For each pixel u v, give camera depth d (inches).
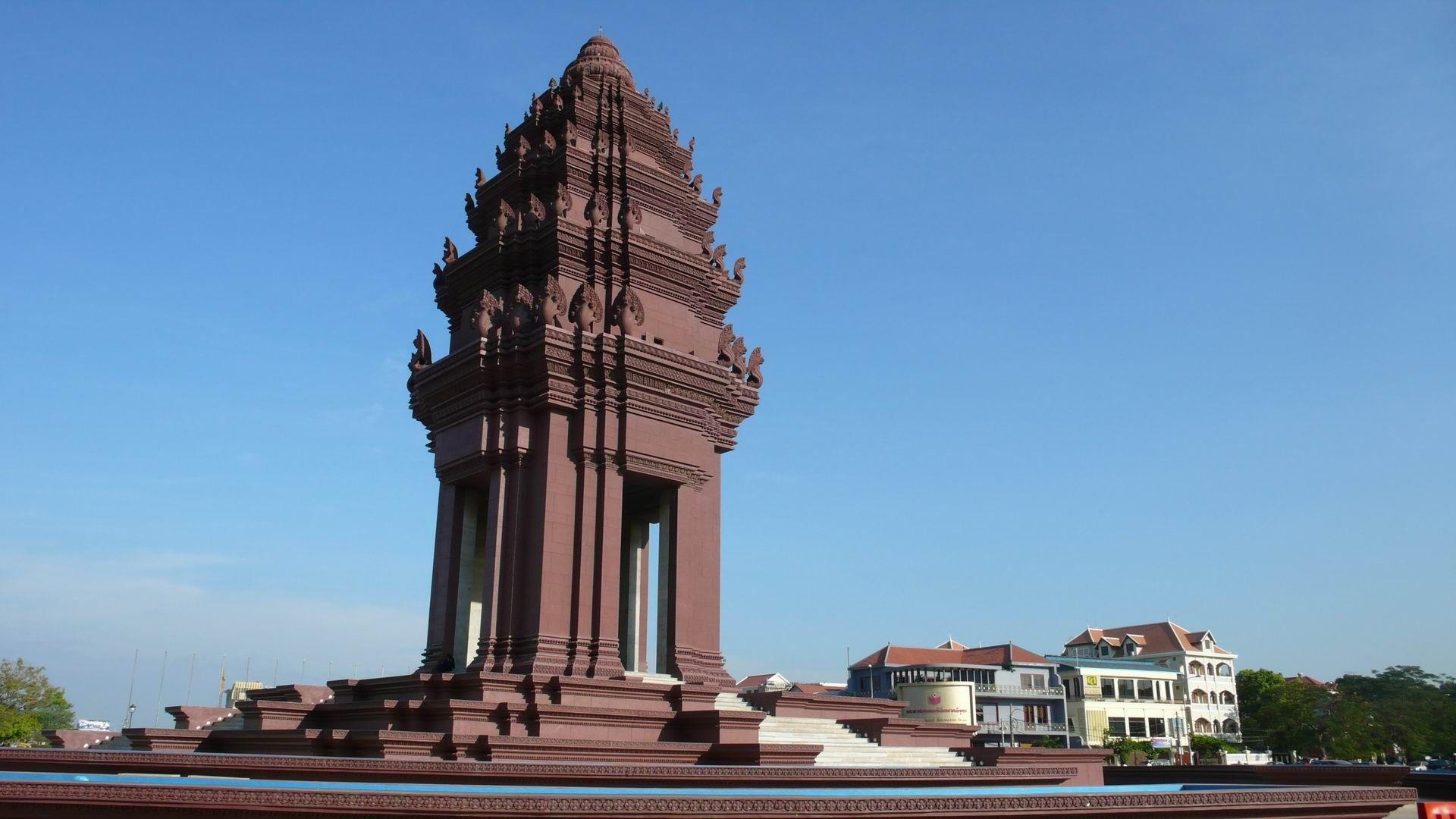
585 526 1416.1
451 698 1282.0
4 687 4298.7
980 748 1518.2
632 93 1781.5
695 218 1781.5
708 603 1542.8
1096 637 5679.1
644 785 866.1
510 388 1473.9
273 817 601.6
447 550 1542.8
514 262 1601.9
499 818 618.5
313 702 1499.8
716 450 1628.9
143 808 585.9
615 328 1530.5
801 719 1480.1
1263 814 826.2
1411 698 5029.5
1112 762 4402.1
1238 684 5383.9
